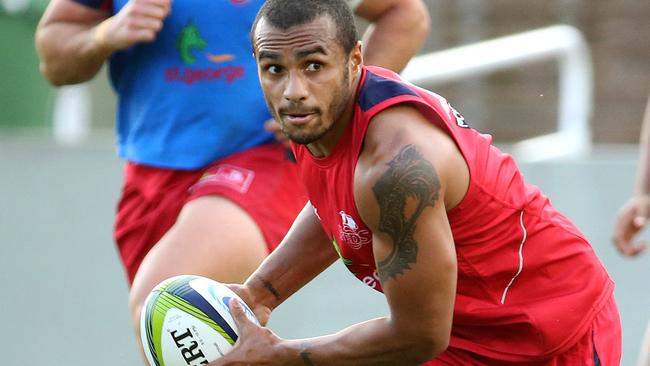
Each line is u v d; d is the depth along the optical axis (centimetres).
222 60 1630
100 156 2294
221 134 1639
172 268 1530
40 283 2316
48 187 2317
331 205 1184
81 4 1739
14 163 2331
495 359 1329
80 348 2294
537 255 1262
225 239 1562
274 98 1089
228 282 1562
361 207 1114
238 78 1633
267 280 1375
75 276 2302
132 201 1728
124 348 2273
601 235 2228
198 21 1627
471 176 1165
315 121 1088
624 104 3578
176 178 1675
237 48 1628
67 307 2305
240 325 1236
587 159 2245
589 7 3644
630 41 3619
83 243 2300
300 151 1202
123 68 1709
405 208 1084
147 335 1305
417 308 1120
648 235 2200
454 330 1340
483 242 1221
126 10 1627
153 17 1611
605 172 2228
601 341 1332
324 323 2242
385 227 1100
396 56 1672
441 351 1166
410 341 1143
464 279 1255
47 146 2319
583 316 1299
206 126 1644
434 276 1105
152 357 1306
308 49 1063
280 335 2253
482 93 3384
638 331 2205
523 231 1244
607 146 3559
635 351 2203
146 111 1680
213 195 1603
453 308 1212
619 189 2220
